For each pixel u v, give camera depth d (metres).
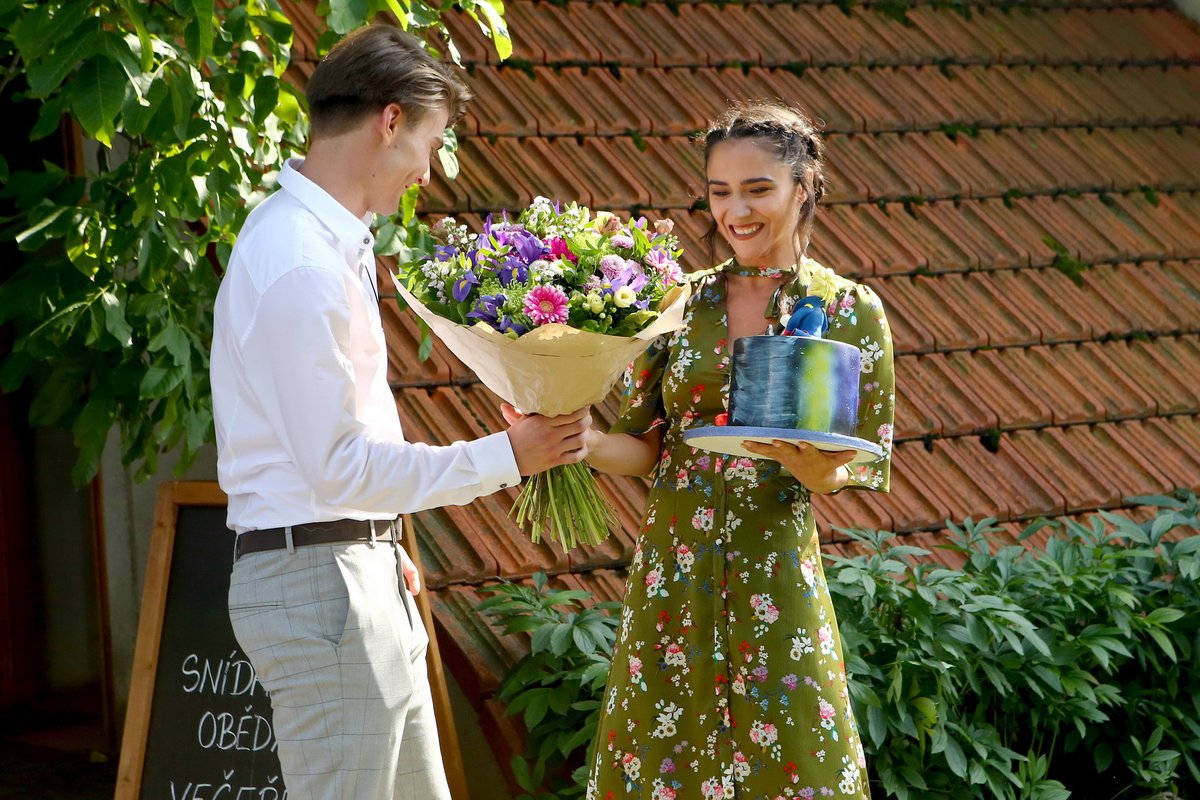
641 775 4.18
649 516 4.30
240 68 4.94
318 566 3.61
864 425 4.30
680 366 4.24
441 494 3.62
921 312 7.55
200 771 4.93
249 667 4.98
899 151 8.35
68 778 6.37
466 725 5.52
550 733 5.31
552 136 7.46
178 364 4.86
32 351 5.16
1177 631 6.07
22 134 6.80
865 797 4.18
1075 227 8.37
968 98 8.88
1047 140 8.87
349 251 3.64
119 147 6.46
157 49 4.67
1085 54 9.56
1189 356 8.02
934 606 5.49
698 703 4.12
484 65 7.59
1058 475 7.14
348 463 3.47
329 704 3.59
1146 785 5.84
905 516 6.68
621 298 3.66
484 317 3.71
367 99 3.60
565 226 3.91
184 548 5.10
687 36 8.41
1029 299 7.88
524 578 5.86
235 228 5.09
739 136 4.13
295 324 3.44
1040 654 5.67
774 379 3.81
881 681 5.43
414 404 6.17
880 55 8.84
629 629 4.25
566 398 3.76
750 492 4.14
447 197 6.86
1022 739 6.07
